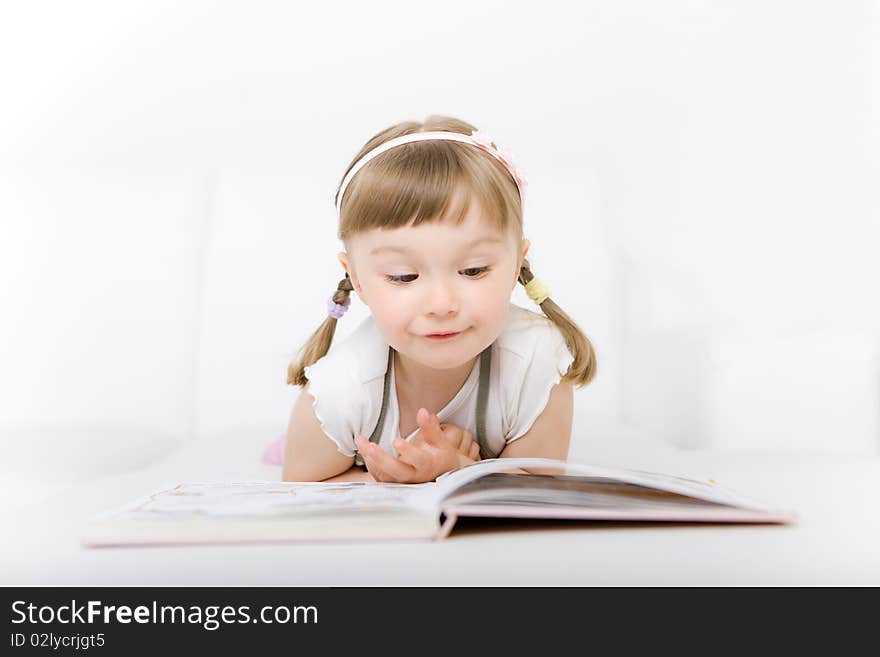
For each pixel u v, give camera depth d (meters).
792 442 1.64
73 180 1.86
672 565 0.69
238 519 0.75
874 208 2.26
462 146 1.03
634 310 1.98
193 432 1.84
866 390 1.62
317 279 1.85
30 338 1.79
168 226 1.86
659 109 2.23
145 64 2.16
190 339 1.85
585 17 2.20
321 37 2.18
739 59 2.24
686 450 1.55
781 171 2.25
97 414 1.79
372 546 0.73
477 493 0.78
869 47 2.24
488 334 1.00
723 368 1.66
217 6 2.16
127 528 0.75
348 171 1.11
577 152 2.21
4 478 1.34
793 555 0.71
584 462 1.33
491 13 2.19
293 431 1.23
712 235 2.25
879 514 0.86
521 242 1.12
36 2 2.14
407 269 0.97
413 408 1.21
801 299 2.26
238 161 1.94
